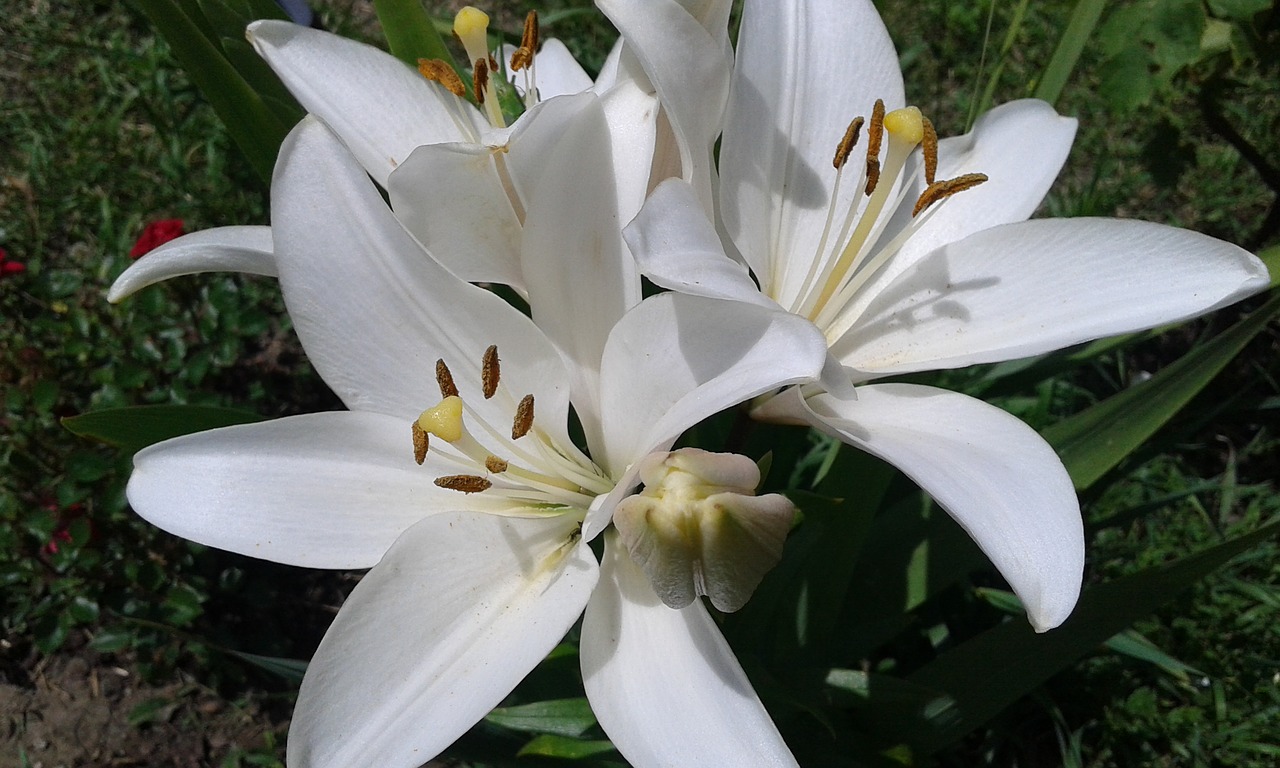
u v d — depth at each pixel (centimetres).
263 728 42
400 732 18
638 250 16
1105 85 35
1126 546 42
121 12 63
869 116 24
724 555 17
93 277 49
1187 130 59
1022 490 18
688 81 19
